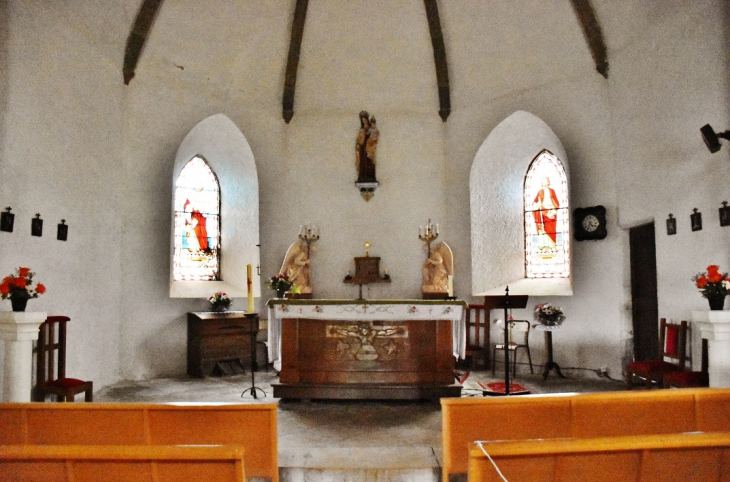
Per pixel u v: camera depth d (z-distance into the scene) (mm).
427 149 10867
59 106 7270
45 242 6930
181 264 9953
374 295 10680
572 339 9258
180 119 9625
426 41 10555
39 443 3750
